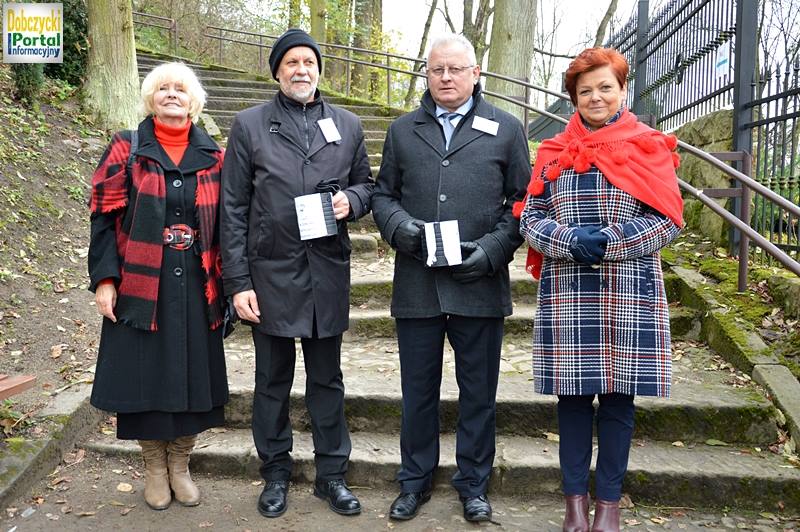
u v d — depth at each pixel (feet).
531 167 8.64
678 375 11.33
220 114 26.32
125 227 8.41
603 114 7.77
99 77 21.89
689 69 18.43
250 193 8.62
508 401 10.35
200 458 9.78
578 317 7.76
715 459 9.42
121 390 8.32
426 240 8.03
